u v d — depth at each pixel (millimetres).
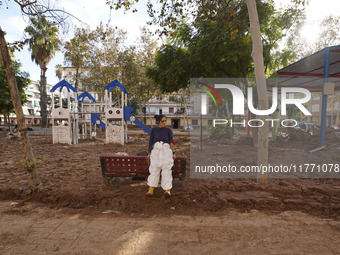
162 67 13039
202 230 3271
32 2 4691
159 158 4215
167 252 2732
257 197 4262
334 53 9258
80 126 21094
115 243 2926
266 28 10703
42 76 27891
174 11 6898
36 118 65562
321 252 2736
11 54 5062
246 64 10617
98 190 4598
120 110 12812
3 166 6906
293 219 3613
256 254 2695
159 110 49812
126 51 22484
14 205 4184
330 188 4551
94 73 24500
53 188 4711
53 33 5184
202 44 10336
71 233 3188
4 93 19984
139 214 3879
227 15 6820
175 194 4316
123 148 11391
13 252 2732
